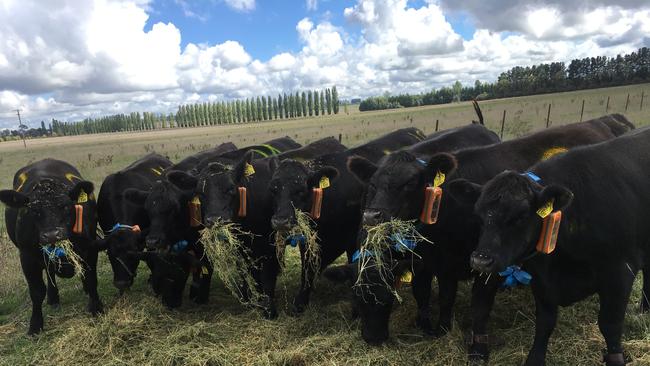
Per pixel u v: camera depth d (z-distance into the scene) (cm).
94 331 533
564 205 349
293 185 562
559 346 454
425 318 523
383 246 470
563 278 411
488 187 374
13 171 2578
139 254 602
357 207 634
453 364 448
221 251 551
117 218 623
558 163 413
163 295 617
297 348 477
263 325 544
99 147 4647
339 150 757
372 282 456
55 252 539
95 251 596
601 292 399
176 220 599
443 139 625
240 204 583
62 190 542
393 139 739
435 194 468
